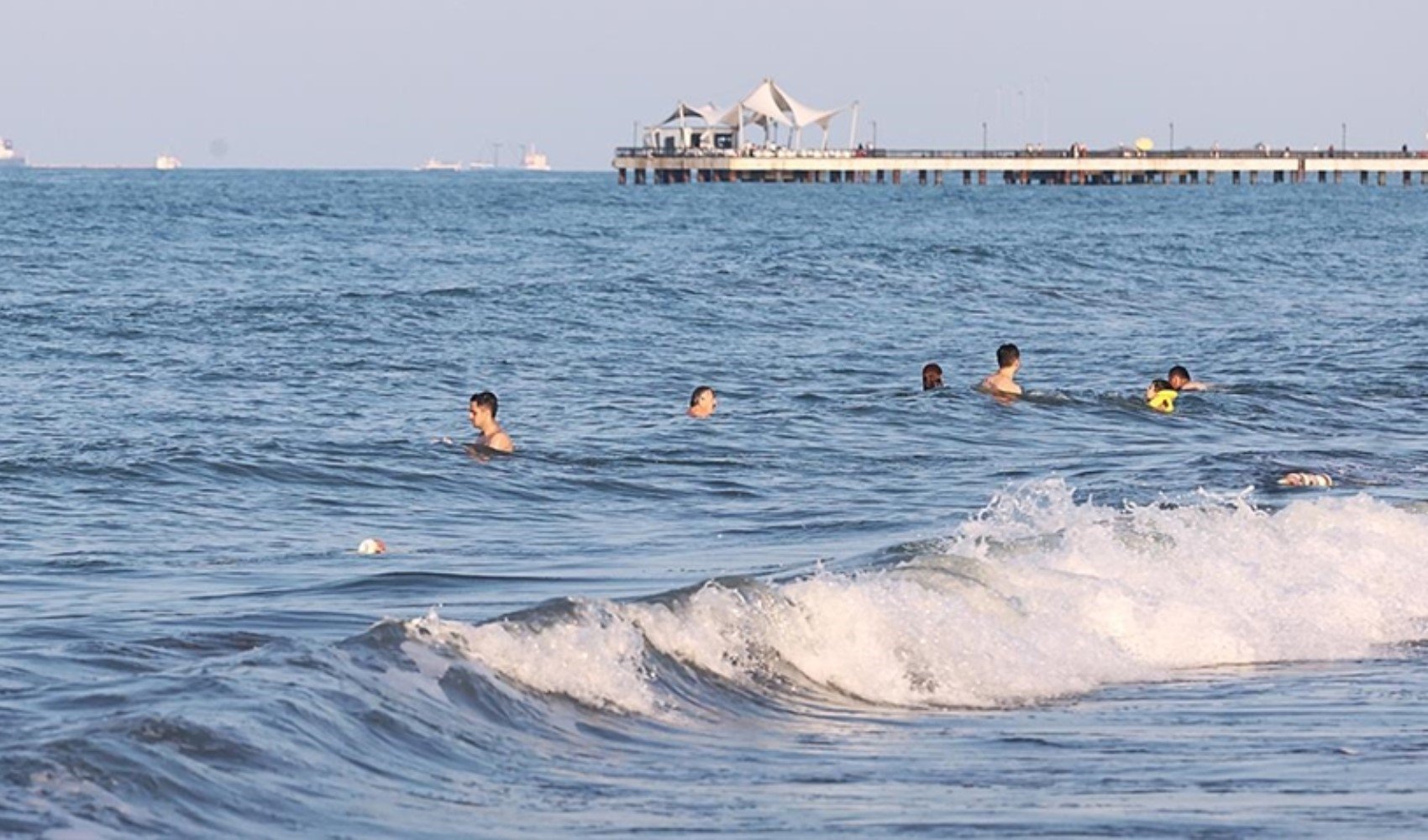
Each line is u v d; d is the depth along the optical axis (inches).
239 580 1365.7
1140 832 749.3
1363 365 3137.3
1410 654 1198.3
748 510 1796.3
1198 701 1039.6
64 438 2150.6
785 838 740.0
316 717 830.5
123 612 1205.1
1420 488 1907.0
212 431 2255.2
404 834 724.0
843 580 1139.9
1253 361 3248.0
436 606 1247.5
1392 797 810.2
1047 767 870.4
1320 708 1019.9
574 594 1300.4
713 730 924.0
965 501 1838.1
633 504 1838.1
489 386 2773.1
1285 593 1288.1
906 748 909.2
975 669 1066.1
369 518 1736.0
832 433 2298.2
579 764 846.5
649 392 2726.4
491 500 1850.4
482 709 890.7
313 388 2701.8
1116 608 1190.3
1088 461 2103.8
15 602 1251.2
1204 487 1881.2
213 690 848.9
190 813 708.0
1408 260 6186.0
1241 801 801.6
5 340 3164.4
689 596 1048.2
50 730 782.5
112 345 3134.8
